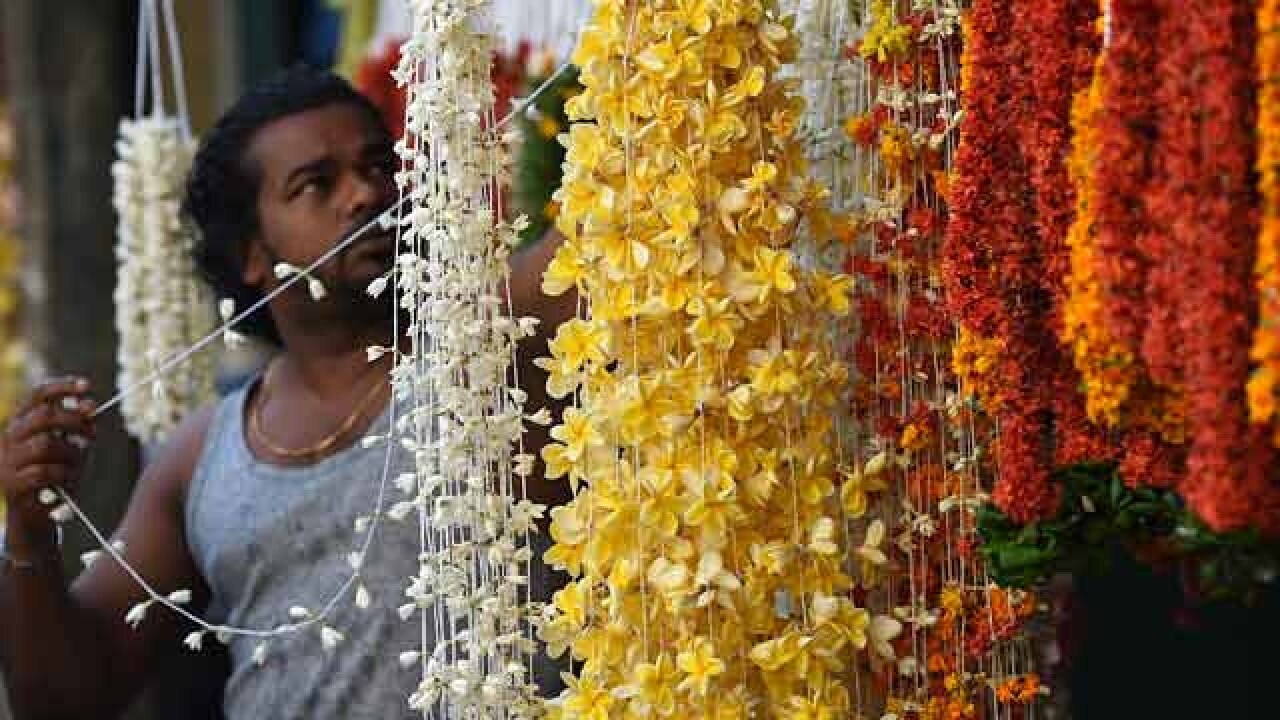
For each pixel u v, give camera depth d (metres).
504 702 3.26
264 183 3.88
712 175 3.09
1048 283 2.92
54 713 4.05
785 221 3.09
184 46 8.12
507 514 3.31
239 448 3.87
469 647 3.27
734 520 3.07
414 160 3.34
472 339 3.28
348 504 3.67
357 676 3.64
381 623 3.62
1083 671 5.12
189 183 4.05
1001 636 3.27
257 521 3.75
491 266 3.31
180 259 4.81
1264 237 2.45
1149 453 2.79
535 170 4.89
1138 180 2.63
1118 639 5.12
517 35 5.02
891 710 3.29
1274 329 2.44
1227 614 5.10
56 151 6.30
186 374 4.81
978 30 2.96
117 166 4.83
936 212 3.29
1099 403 2.73
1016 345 2.96
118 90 6.40
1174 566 3.50
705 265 3.07
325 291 3.80
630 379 3.08
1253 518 2.51
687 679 3.04
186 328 4.82
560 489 3.74
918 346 3.34
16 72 6.54
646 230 3.10
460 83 3.29
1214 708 5.08
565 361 3.14
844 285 3.17
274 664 3.73
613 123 3.08
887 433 3.34
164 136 4.84
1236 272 2.50
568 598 3.16
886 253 3.34
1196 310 2.52
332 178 3.86
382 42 5.58
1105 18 2.65
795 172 3.19
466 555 3.29
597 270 3.13
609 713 3.15
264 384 3.97
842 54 3.44
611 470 3.12
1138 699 5.12
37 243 6.41
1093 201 2.66
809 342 3.17
